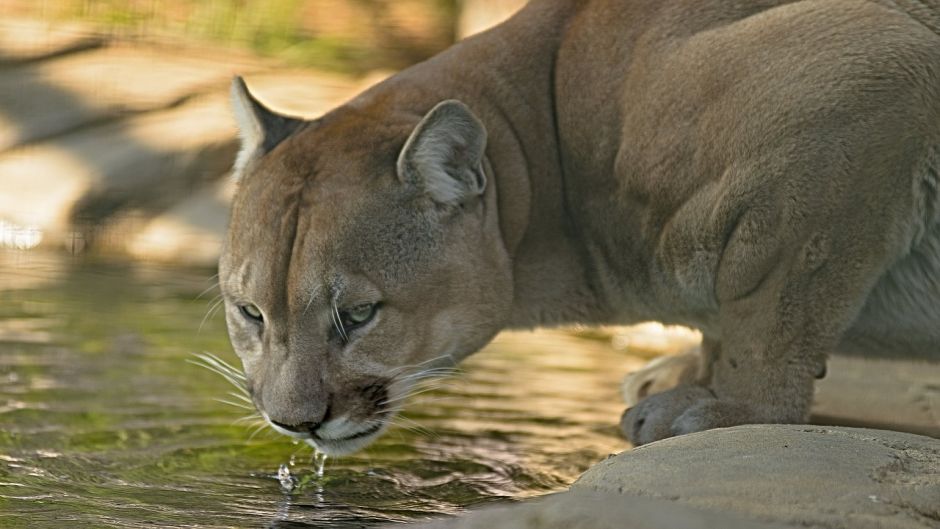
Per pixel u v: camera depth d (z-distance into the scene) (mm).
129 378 12648
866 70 9078
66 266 18594
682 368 11211
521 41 10266
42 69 23031
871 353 10086
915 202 9172
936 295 9430
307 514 9062
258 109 9945
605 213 9938
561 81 10078
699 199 9391
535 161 10023
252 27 26297
